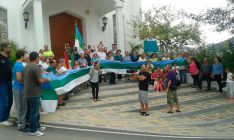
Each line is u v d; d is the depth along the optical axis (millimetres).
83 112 12336
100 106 13430
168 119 12445
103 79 17906
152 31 24141
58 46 20672
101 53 17906
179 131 10648
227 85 17016
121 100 14281
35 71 8461
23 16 18672
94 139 8766
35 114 8680
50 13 20156
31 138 8477
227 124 12242
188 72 19312
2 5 17969
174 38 25203
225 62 19125
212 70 17688
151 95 15594
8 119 9977
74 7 21031
